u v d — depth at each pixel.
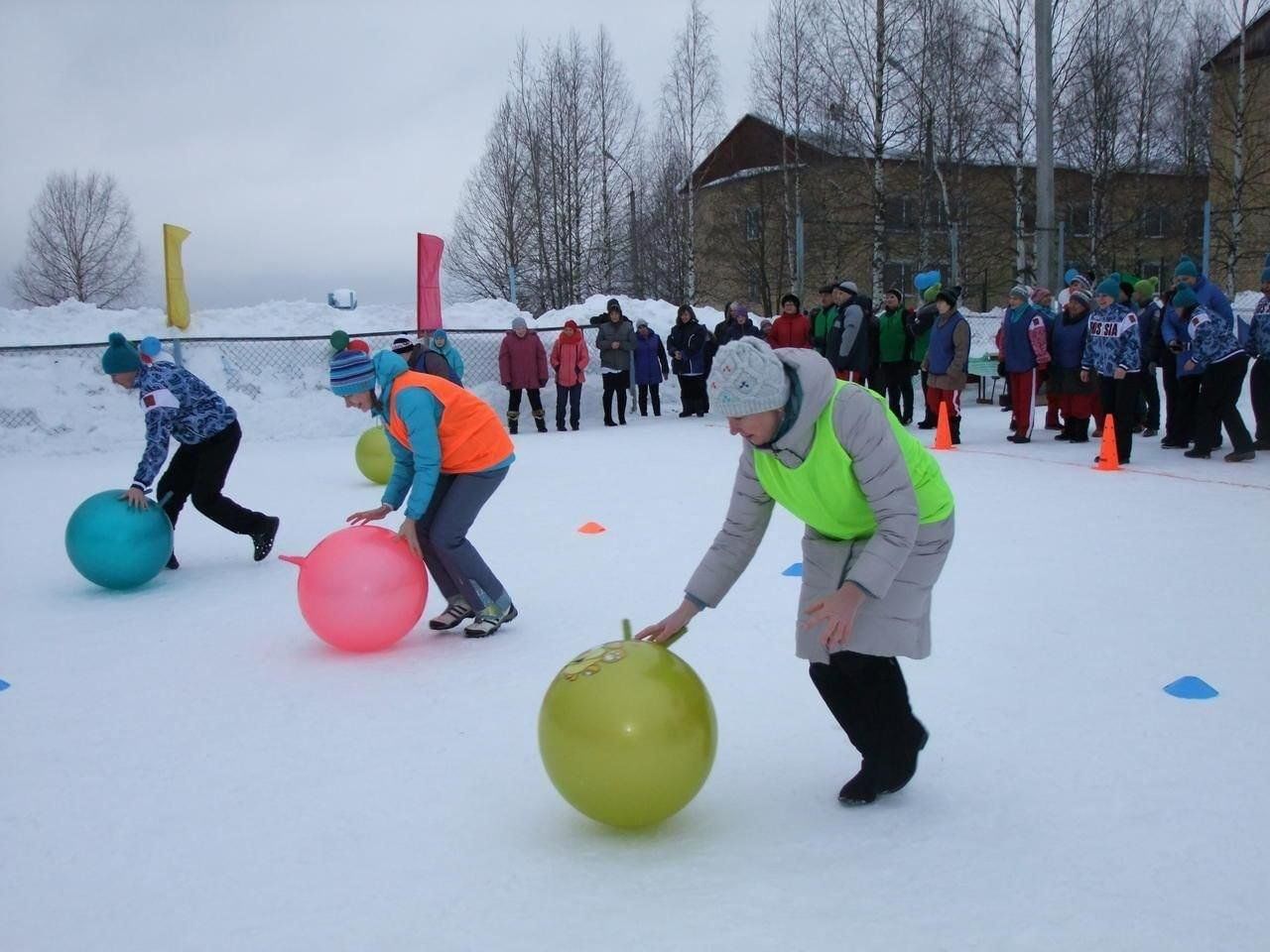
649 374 16.95
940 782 3.42
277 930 2.66
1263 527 7.11
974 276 31.38
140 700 4.44
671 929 2.60
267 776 3.63
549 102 31.80
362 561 4.83
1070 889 2.75
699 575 3.24
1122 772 3.45
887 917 2.63
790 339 14.83
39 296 38.22
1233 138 30.66
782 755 3.69
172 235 16.41
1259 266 30.38
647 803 2.99
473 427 4.98
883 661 3.16
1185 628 4.96
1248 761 3.50
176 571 6.89
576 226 32.03
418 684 4.55
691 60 29.73
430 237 16.98
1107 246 31.94
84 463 13.01
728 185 32.31
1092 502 8.22
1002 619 5.19
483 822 3.25
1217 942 2.49
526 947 2.54
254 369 15.82
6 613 5.92
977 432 13.30
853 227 29.44
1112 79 32.03
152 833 3.23
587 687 3.02
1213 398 10.05
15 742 4.01
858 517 3.04
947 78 29.28
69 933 2.68
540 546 7.24
